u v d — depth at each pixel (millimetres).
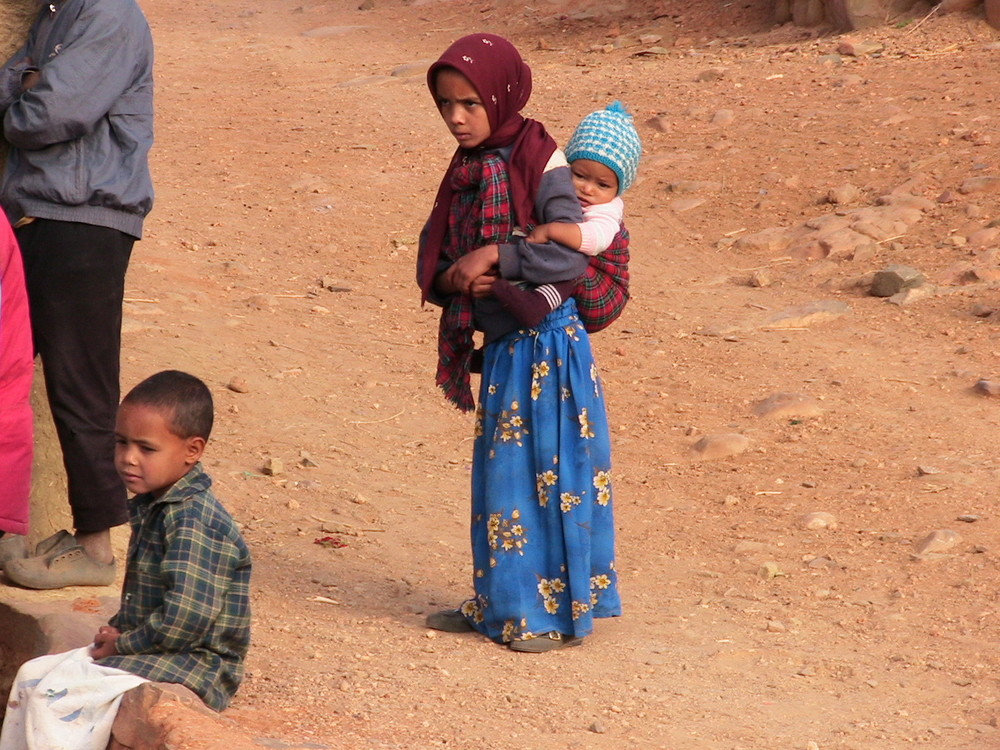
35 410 12789
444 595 14039
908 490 16656
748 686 11531
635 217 29219
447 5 55625
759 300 24766
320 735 9500
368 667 11586
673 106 35812
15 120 11180
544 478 12258
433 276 12383
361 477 17891
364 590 14039
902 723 10695
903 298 23844
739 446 18438
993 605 13234
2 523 10211
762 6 46344
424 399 20953
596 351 22656
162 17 59500
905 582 14023
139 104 11875
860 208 27812
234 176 32594
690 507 16781
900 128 31516
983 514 15703
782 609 13516
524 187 11820
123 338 21531
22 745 9367
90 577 11883
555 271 11812
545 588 12406
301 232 28844
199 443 9570
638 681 11578
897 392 20234
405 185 32188
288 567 14578
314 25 55844
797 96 35250
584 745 9977
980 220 26391
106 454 11781
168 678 9398
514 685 11352
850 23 40875
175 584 9312
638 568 14898
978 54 36094
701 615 13422
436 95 12008
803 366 21531
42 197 11281
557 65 43312
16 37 11750
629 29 47531
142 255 26031
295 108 39406
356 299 25312
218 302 24344
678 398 20625
